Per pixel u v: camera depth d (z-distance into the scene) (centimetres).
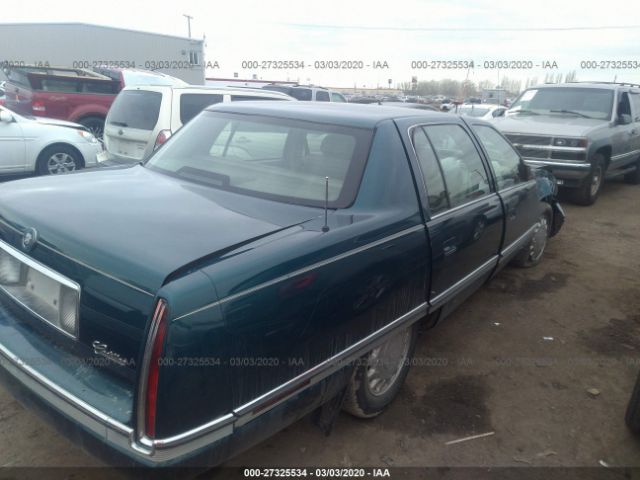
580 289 526
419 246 281
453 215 319
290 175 282
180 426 179
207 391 183
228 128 324
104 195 260
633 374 375
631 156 1038
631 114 1009
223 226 225
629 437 307
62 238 211
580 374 371
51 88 1185
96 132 1248
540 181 525
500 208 391
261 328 197
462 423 309
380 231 255
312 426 298
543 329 437
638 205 942
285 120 311
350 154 280
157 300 177
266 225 231
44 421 210
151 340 175
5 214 244
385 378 300
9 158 812
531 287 524
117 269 190
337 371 240
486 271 387
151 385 176
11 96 1213
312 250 220
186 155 322
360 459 275
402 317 280
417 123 320
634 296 514
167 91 711
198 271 185
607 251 657
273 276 202
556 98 990
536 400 337
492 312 464
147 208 242
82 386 198
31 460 260
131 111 726
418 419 310
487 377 360
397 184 280
